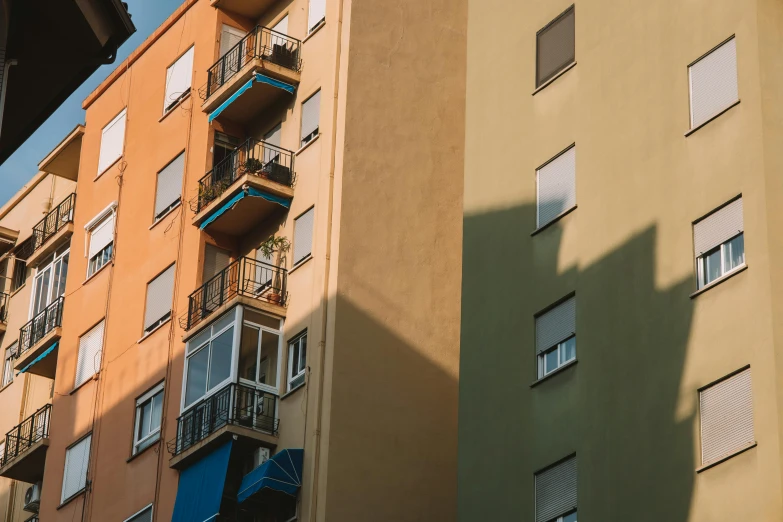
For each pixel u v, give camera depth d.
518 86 32.66
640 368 27.39
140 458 38.34
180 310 38.97
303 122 38.06
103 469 39.81
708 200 27.20
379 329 34.84
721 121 27.47
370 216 35.88
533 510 28.66
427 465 34.06
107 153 45.28
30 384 48.78
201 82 41.47
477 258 32.06
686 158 27.92
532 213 31.12
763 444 24.69
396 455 33.81
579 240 29.72
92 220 44.56
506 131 32.53
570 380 28.83
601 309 28.66
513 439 29.61
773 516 24.14
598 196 29.59
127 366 40.47
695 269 27.09
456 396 35.06
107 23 19.23
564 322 29.53
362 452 33.47
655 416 26.77
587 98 30.69
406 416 34.28
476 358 31.19
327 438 33.22
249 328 35.56
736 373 25.62
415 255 36.00
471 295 31.86
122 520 38.12
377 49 37.72
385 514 33.19
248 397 34.94
